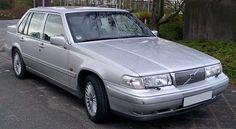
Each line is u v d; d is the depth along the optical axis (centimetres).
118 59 474
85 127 495
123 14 652
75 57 534
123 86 443
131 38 593
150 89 435
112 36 588
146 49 521
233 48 927
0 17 3219
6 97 633
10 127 496
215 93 496
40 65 650
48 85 712
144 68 445
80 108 575
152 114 439
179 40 1147
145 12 1650
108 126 497
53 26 619
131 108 437
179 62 473
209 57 524
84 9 622
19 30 756
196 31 1127
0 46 1242
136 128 491
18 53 750
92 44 546
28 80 752
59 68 582
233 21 1056
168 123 508
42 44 632
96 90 485
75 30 571
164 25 1340
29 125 504
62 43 561
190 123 508
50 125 503
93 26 591
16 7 3747
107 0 2284
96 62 490
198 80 477
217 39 1080
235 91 662
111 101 464
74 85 546
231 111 557
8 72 827
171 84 448
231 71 750
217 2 1074
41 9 692
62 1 3044
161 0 1243
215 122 512
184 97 449
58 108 575
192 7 1127
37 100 616
